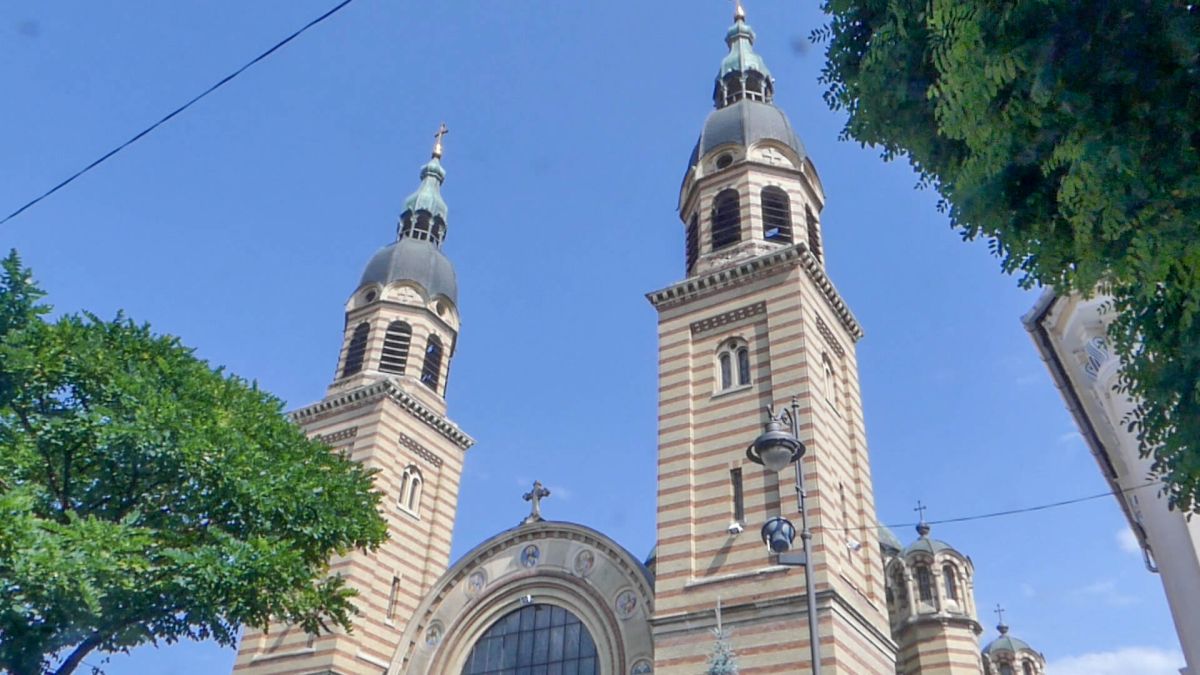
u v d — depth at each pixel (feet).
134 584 77.77
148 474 86.53
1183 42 33.76
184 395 93.91
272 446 99.86
